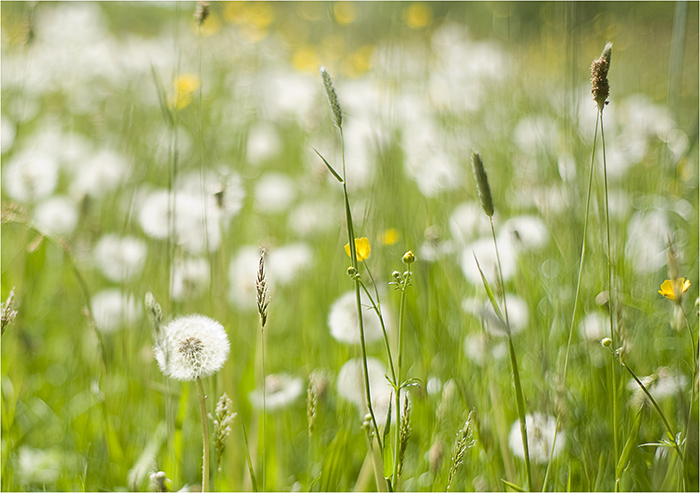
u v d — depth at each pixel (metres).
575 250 2.13
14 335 2.08
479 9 5.15
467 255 2.10
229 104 4.21
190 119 3.05
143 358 2.08
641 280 2.15
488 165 3.08
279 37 6.04
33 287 2.45
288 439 2.04
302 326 2.18
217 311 2.07
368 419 1.85
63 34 5.06
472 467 1.95
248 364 2.10
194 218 2.08
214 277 2.08
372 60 3.87
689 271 2.16
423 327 2.07
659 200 2.45
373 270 2.08
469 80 3.91
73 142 3.62
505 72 4.11
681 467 1.87
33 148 3.25
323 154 2.84
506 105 3.96
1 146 2.87
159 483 1.85
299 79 4.39
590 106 3.08
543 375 1.95
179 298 2.10
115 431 1.99
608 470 1.95
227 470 2.00
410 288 2.06
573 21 2.32
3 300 2.28
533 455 1.92
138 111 3.90
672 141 2.77
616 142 3.01
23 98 3.55
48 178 2.56
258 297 1.83
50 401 2.11
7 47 3.99
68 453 2.03
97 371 2.04
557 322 2.08
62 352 2.25
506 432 1.95
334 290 2.27
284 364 2.17
